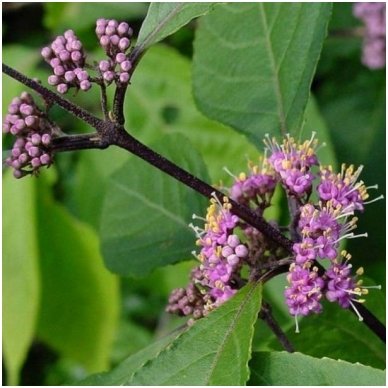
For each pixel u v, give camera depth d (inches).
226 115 10.0
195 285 8.8
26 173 8.3
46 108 8.2
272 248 8.5
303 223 8.3
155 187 10.3
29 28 14.5
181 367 7.9
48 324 14.0
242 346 7.8
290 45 9.8
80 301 14.0
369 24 12.6
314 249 8.2
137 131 13.1
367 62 12.7
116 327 14.5
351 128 13.3
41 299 13.9
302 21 9.7
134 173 10.4
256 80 9.9
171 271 13.6
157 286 13.9
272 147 9.1
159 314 15.8
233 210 8.4
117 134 8.1
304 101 9.5
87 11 13.8
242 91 9.9
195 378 7.8
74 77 8.1
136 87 13.2
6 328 13.2
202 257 8.4
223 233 8.3
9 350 13.2
